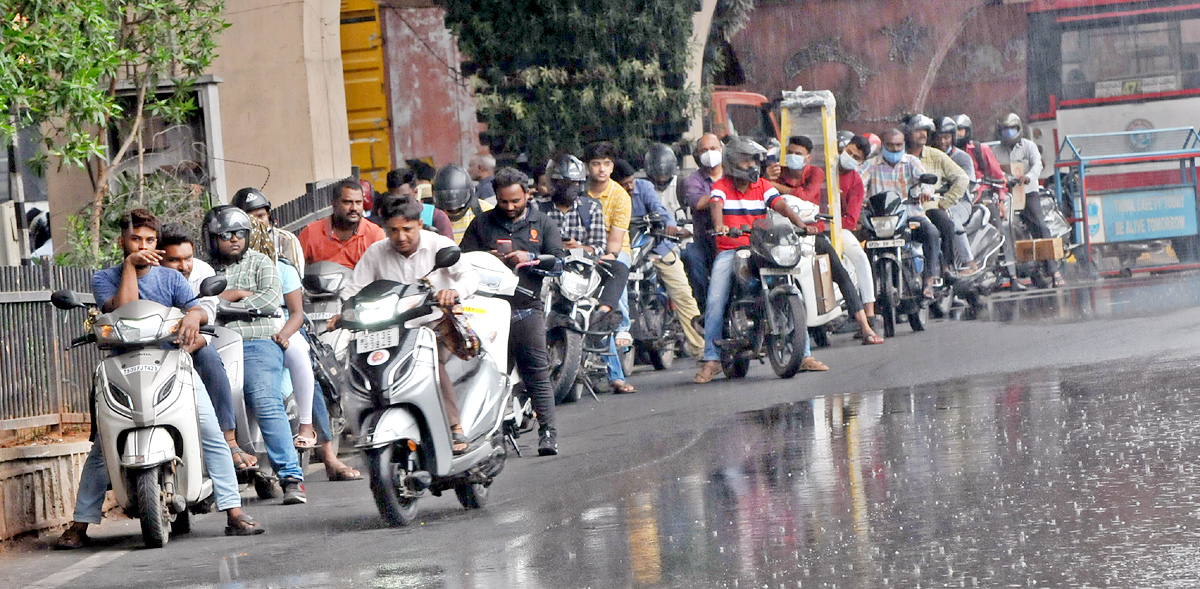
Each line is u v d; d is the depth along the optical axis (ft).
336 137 122.42
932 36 248.93
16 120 81.46
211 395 62.49
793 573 42.16
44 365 67.82
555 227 76.28
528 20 152.97
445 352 60.90
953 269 135.03
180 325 57.93
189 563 53.31
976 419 70.03
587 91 151.94
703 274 109.50
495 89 154.51
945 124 148.87
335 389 75.97
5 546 59.41
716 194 101.71
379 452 56.54
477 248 76.02
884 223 123.03
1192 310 118.11
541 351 74.38
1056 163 188.03
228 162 116.37
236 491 60.13
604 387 102.63
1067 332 110.52
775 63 250.98
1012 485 52.75
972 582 39.78
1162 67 192.03
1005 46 247.70
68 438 67.31
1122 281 167.43
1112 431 62.85
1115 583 38.73
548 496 61.11
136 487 56.75
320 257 77.36
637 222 109.40
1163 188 184.34
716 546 46.65
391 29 181.88
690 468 63.87
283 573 49.47
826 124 119.55
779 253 98.07
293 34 116.06
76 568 53.93
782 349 99.45
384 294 57.62
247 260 66.39
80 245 96.32
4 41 77.10
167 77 107.55
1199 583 38.27
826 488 55.36
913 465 58.70
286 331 68.39
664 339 112.78
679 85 154.20
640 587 42.04
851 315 117.50
